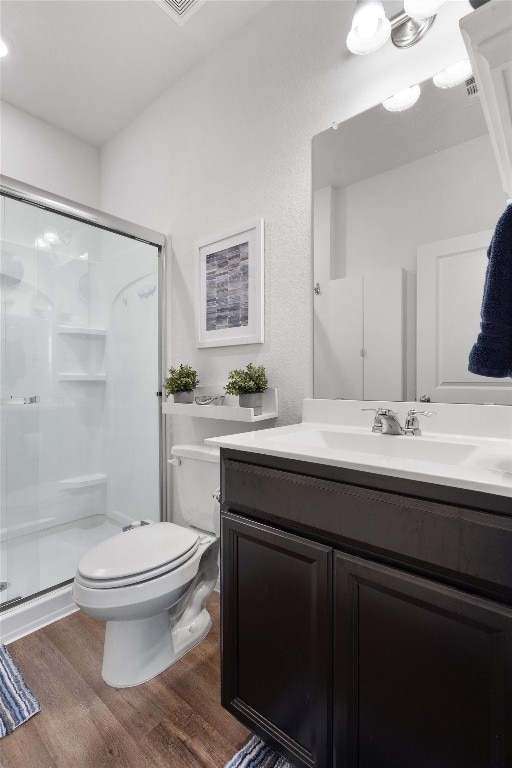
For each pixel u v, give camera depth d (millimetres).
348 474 801
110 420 2256
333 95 1416
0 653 1355
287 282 1541
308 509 859
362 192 1347
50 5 1621
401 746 719
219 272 1779
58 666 1293
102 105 2197
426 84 1213
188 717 1099
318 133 1451
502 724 606
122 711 1115
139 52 1852
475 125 1133
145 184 2209
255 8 1628
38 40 1785
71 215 1765
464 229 1146
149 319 2096
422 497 702
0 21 1691
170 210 2053
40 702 1142
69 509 2104
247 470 988
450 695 661
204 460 1514
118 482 2244
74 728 1058
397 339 1265
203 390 1829
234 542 1010
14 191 1589
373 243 1319
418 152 1230
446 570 671
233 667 1013
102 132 2426
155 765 960
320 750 824
